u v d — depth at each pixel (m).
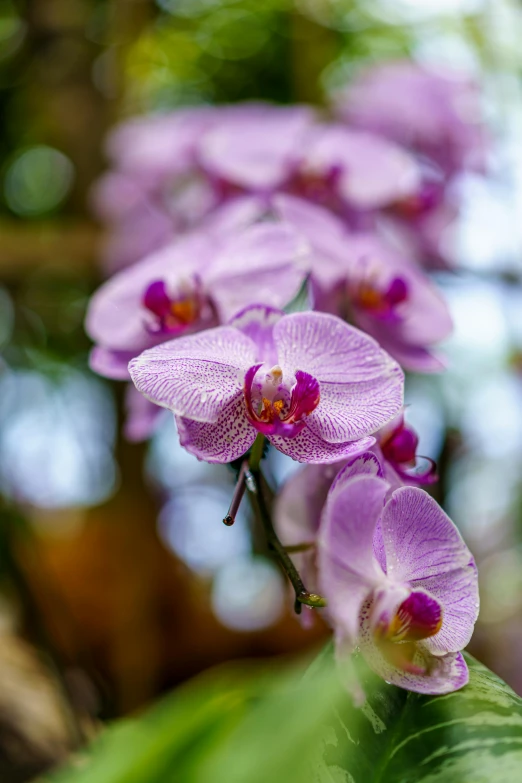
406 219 0.95
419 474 0.51
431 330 0.62
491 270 1.03
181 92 1.27
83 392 1.31
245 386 0.45
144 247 0.98
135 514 1.15
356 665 0.43
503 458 1.34
